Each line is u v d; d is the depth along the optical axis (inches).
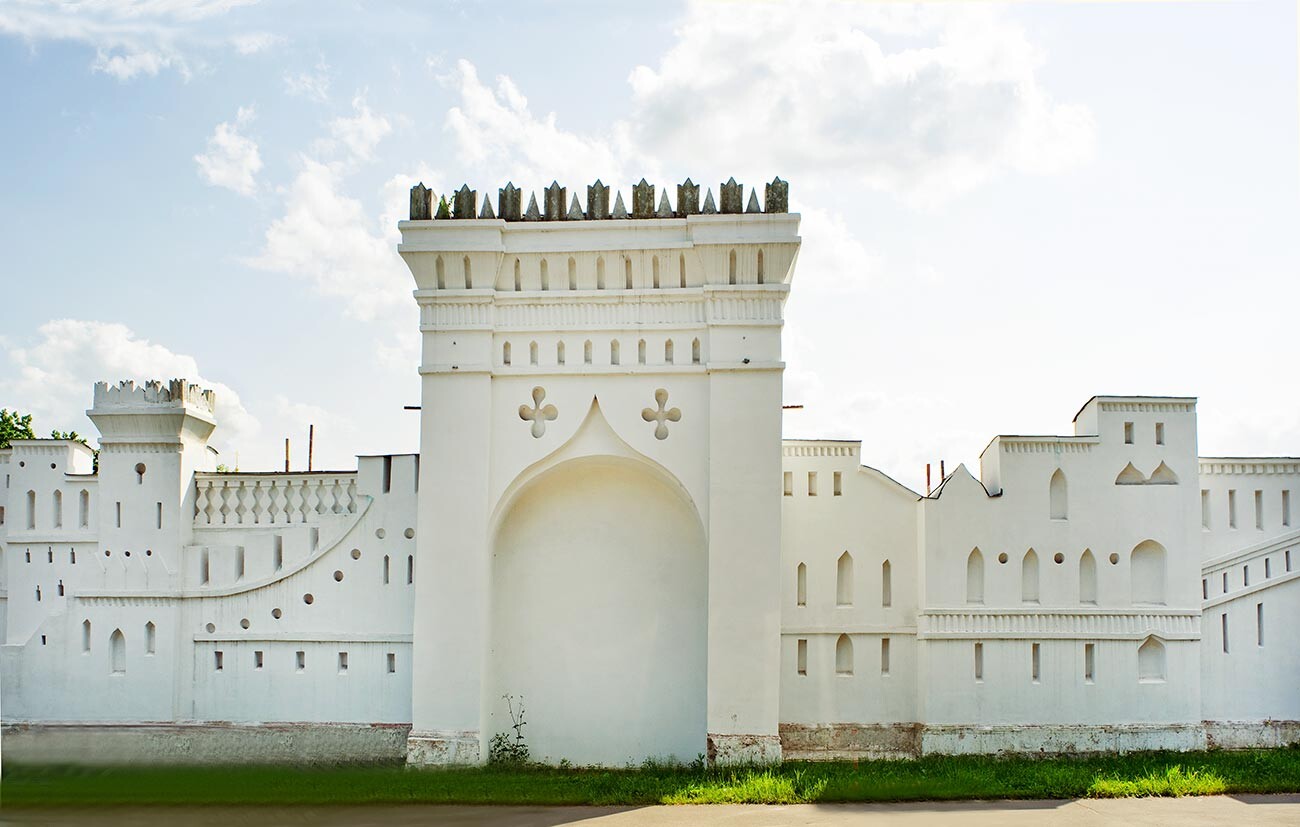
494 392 1190.9
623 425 1173.1
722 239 1157.1
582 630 1213.1
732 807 956.0
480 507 1168.2
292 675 1253.1
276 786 1052.5
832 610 1251.8
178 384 1280.8
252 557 1277.1
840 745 1231.5
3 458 1337.4
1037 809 936.9
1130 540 1246.3
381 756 1229.1
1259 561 1268.5
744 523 1140.5
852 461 1277.1
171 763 1206.9
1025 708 1218.0
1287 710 1245.7
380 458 1274.6
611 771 1146.7
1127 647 1228.5
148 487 1285.7
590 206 1203.2
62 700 1261.1
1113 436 1259.2
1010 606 1232.2
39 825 914.7
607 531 1221.7
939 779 1037.2
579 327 1189.1
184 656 1263.5
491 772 1120.2
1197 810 928.9
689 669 1200.2
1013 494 1251.2
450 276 1194.6
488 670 1184.8
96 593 1269.7
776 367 1156.5
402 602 1250.6
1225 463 1282.0
